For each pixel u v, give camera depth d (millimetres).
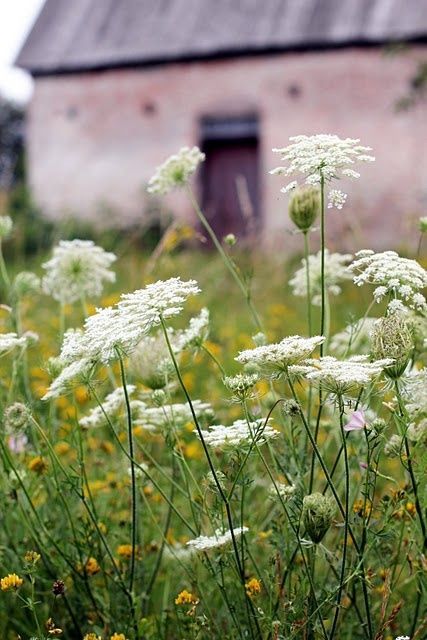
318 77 20594
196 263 11000
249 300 3564
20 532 3582
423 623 2830
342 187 19812
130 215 21344
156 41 21734
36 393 4402
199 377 5988
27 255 15164
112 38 22266
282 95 20891
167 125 21703
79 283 4027
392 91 20047
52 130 22422
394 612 2773
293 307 9109
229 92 21281
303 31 20625
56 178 22328
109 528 3533
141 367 3240
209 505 3461
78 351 2736
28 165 22578
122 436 3816
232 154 21391
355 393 3311
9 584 2816
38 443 3498
